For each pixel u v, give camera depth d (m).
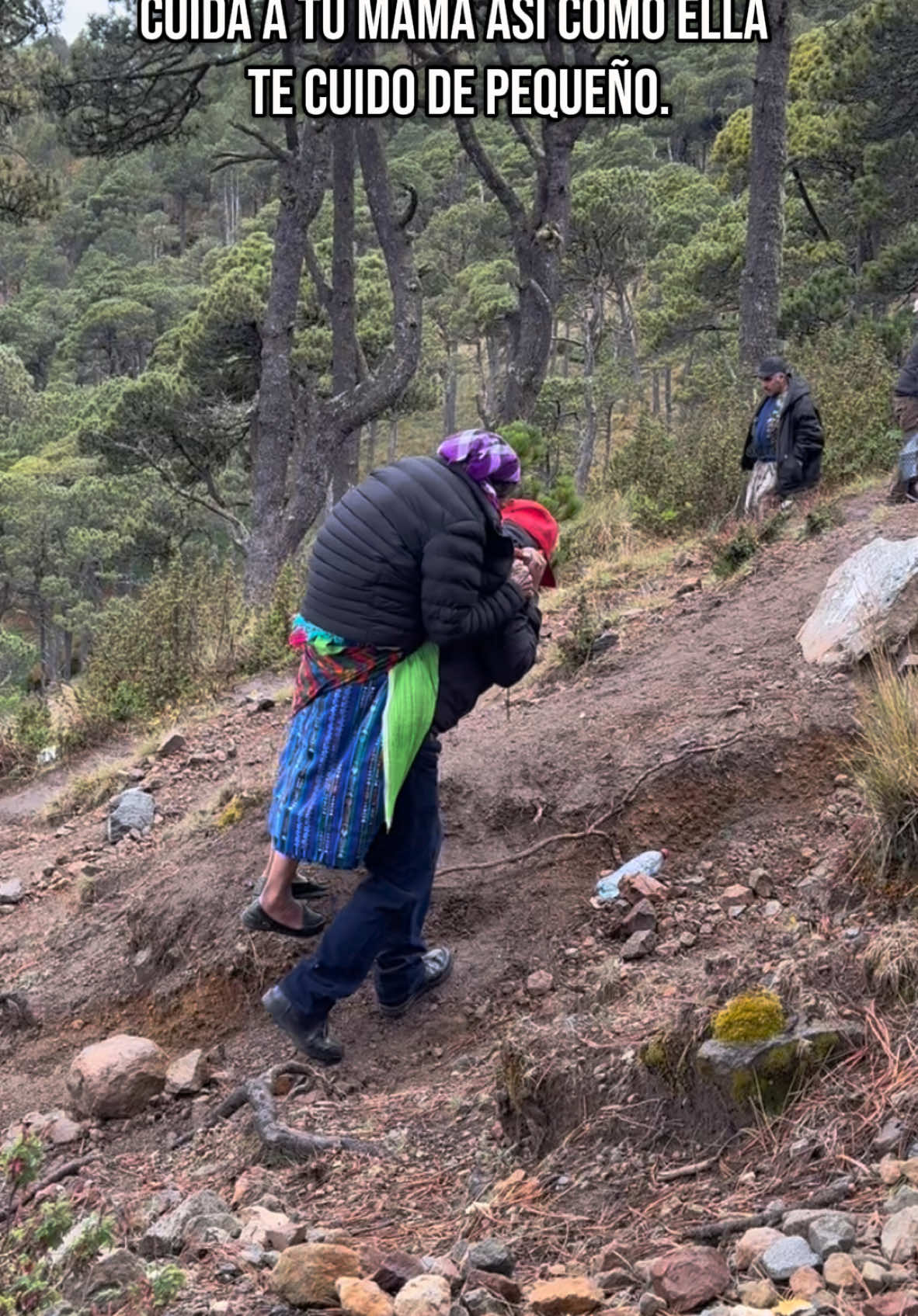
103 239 123.25
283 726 8.45
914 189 27.53
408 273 19.78
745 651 6.03
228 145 107.88
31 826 8.26
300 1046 3.90
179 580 10.83
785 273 32.66
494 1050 3.91
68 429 70.50
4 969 5.62
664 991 3.66
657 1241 2.61
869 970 3.21
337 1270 2.59
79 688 10.62
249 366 30.75
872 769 3.97
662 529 11.25
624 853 4.69
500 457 3.54
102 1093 4.04
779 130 20.17
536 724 5.78
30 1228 2.94
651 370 58.47
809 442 9.28
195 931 4.85
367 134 19.45
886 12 23.95
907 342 18.62
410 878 3.81
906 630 5.25
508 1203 2.98
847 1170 2.65
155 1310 2.54
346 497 3.64
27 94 22.27
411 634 3.56
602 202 41.66
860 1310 2.11
